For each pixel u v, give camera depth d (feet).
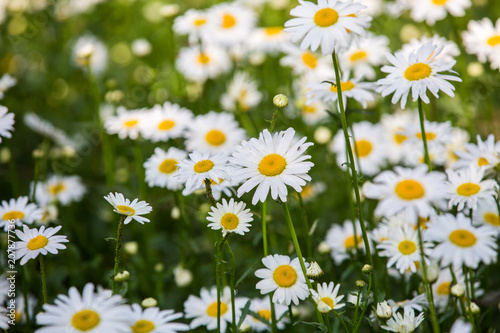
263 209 2.50
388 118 3.30
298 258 2.49
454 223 2.45
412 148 3.07
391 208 2.34
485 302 2.59
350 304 2.46
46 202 3.20
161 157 3.01
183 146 3.32
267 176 2.43
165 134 3.11
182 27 3.51
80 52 3.41
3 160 3.44
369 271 2.47
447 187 2.51
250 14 3.59
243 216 2.45
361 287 2.44
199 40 3.45
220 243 2.46
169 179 2.97
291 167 2.42
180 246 3.01
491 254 2.41
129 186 3.46
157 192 3.34
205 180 2.46
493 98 3.73
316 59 3.43
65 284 3.13
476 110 3.46
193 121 3.15
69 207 3.38
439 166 3.19
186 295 3.04
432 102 3.23
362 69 3.37
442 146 3.02
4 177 3.56
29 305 2.80
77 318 2.26
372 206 3.09
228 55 3.77
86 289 2.31
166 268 3.23
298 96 3.60
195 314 2.72
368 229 2.83
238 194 2.42
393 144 3.26
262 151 2.45
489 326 2.70
